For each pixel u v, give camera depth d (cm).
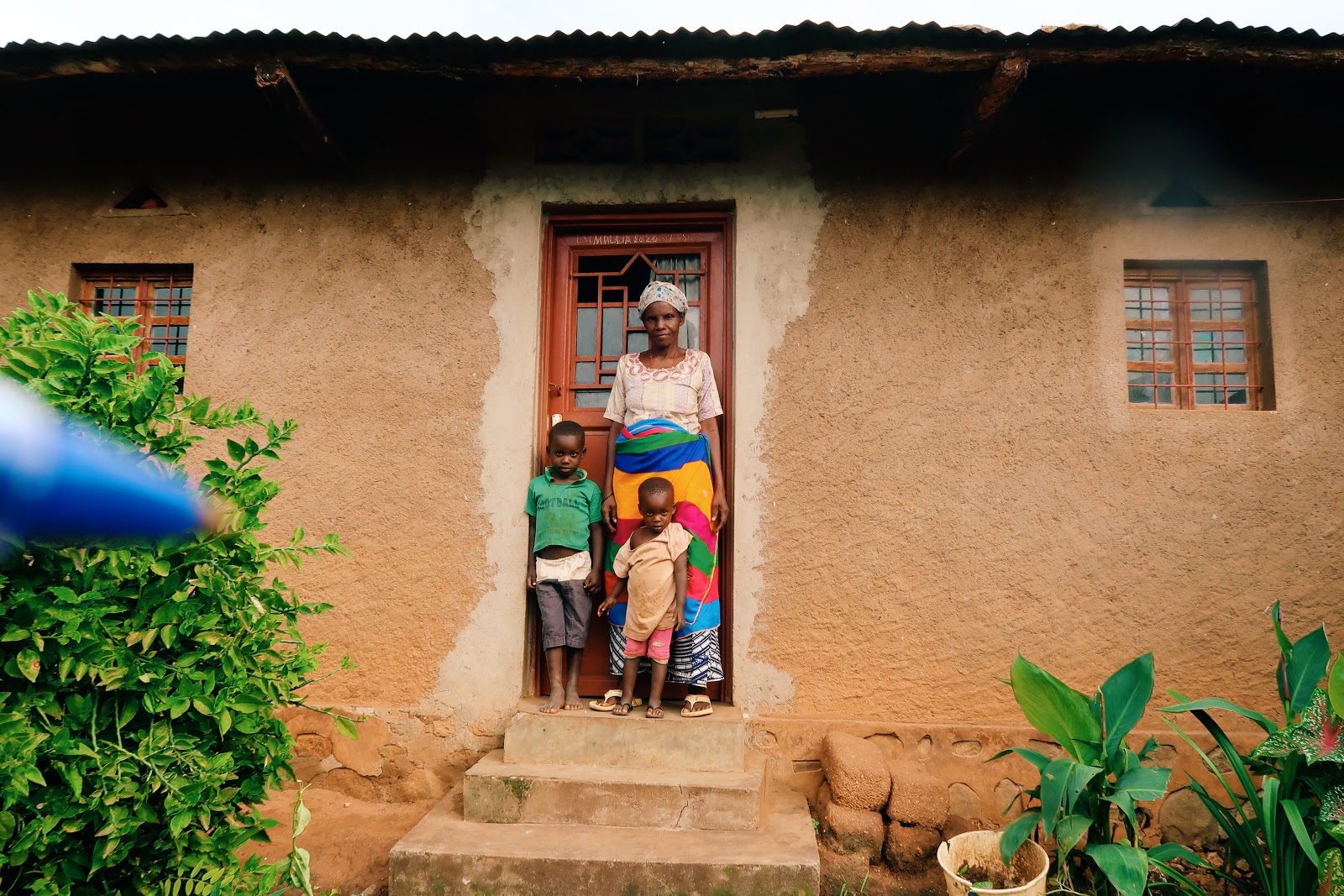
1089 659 351
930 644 356
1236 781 341
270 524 379
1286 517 354
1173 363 377
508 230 388
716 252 395
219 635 223
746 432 369
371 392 384
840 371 370
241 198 400
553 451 359
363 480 380
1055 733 284
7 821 198
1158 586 353
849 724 353
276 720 249
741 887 276
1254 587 351
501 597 369
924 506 361
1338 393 360
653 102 389
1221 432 360
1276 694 346
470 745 364
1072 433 362
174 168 404
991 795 344
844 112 384
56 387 204
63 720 210
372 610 374
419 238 392
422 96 387
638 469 352
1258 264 373
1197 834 338
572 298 400
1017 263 372
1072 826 264
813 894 275
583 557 356
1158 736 346
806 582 361
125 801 215
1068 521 357
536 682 378
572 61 332
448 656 369
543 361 390
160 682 218
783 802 338
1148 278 379
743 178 384
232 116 404
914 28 311
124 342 225
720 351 390
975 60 320
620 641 352
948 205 376
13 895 213
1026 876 288
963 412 365
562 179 390
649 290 360
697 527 345
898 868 317
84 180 406
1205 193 373
